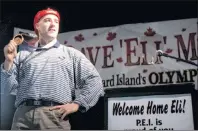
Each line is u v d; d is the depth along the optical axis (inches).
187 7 227.1
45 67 105.0
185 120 207.8
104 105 224.5
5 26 220.5
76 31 241.4
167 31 224.1
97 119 228.8
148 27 228.1
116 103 222.1
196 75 212.4
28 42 115.5
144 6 236.5
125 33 231.9
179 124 208.2
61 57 107.5
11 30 223.6
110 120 220.8
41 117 100.7
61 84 103.8
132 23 233.0
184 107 209.5
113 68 229.0
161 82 218.1
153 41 225.0
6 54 102.4
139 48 226.7
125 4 240.1
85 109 104.8
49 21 112.0
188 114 207.9
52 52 108.7
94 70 111.0
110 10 243.1
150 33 226.7
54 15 113.7
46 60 106.4
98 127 228.1
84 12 246.7
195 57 215.3
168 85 216.2
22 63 108.3
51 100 102.2
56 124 101.7
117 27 234.4
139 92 222.5
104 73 229.9
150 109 214.8
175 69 216.8
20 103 105.7
